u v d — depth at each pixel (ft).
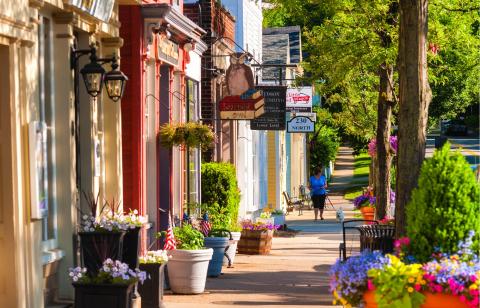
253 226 85.81
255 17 125.18
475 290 30.99
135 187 58.49
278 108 101.24
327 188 231.09
